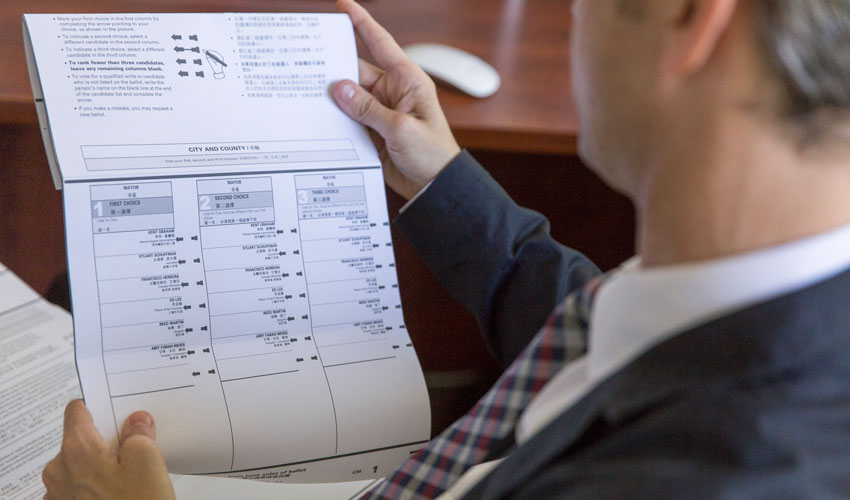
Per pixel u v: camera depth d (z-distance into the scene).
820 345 0.36
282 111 0.75
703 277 0.40
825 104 0.35
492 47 1.23
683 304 0.40
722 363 0.37
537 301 0.77
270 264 0.71
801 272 0.38
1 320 0.84
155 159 0.70
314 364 0.70
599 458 0.39
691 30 0.38
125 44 0.72
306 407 0.68
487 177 0.82
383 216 0.76
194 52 0.73
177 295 0.68
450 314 1.31
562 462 0.41
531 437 0.45
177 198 0.70
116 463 0.61
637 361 0.40
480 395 1.08
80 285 0.66
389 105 0.85
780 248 0.38
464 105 1.08
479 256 0.80
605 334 0.45
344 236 0.74
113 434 0.63
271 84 0.75
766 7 0.35
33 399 0.77
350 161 0.76
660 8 0.40
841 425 0.35
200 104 0.73
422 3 1.30
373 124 0.78
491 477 0.47
